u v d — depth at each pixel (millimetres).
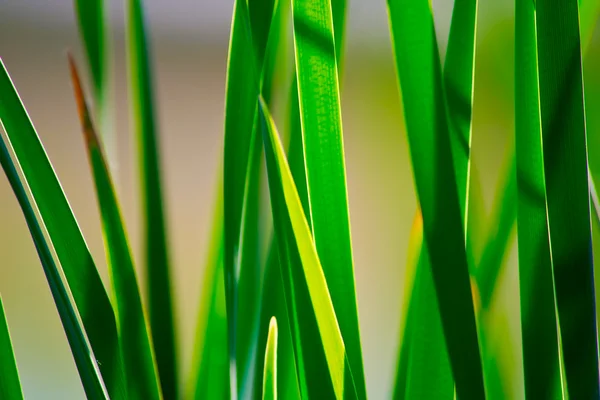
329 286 825
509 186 876
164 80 2766
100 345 828
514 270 1308
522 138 833
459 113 843
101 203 832
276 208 822
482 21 1768
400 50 815
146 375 831
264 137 826
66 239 825
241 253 887
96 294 828
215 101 2820
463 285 812
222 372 880
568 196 812
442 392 829
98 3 863
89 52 863
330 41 821
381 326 2365
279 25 874
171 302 853
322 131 822
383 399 2158
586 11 866
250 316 886
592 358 811
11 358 832
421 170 814
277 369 875
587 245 811
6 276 2451
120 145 2160
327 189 823
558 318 817
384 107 2777
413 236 861
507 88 1740
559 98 812
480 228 921
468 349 812
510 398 920
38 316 2412
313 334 816
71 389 2240
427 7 813
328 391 815
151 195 855
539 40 812
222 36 2789
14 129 819
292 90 871
